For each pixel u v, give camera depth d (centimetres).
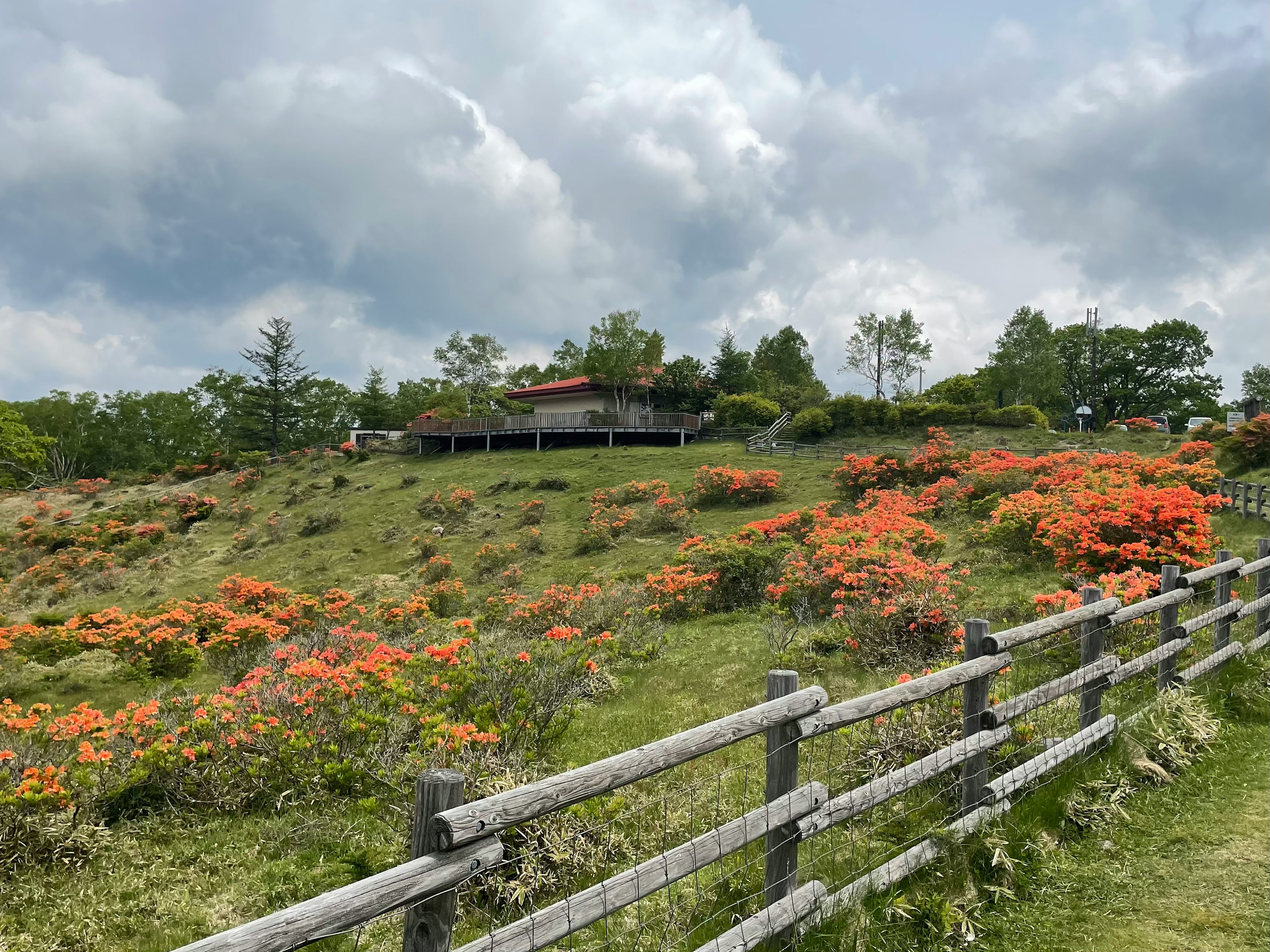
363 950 408
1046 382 6356
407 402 8450
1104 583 961
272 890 509
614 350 5506
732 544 1842
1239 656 719
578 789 257
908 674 848
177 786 669
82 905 502
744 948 314
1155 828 462
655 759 281
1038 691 490
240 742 693
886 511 2473
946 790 467
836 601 1414
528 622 1631
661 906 404
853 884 371
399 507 4250
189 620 1975
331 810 635
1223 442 2778
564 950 370
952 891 390
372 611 2498
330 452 6169
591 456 4938
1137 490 1527
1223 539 1556
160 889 523
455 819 223
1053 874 416
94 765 648
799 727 336
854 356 6994
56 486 6612
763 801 548
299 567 3472
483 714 725
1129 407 7306
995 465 2750
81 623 2075
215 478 5709
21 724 714
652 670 1193
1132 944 355
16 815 565
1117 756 529
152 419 8894
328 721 719
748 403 5606
